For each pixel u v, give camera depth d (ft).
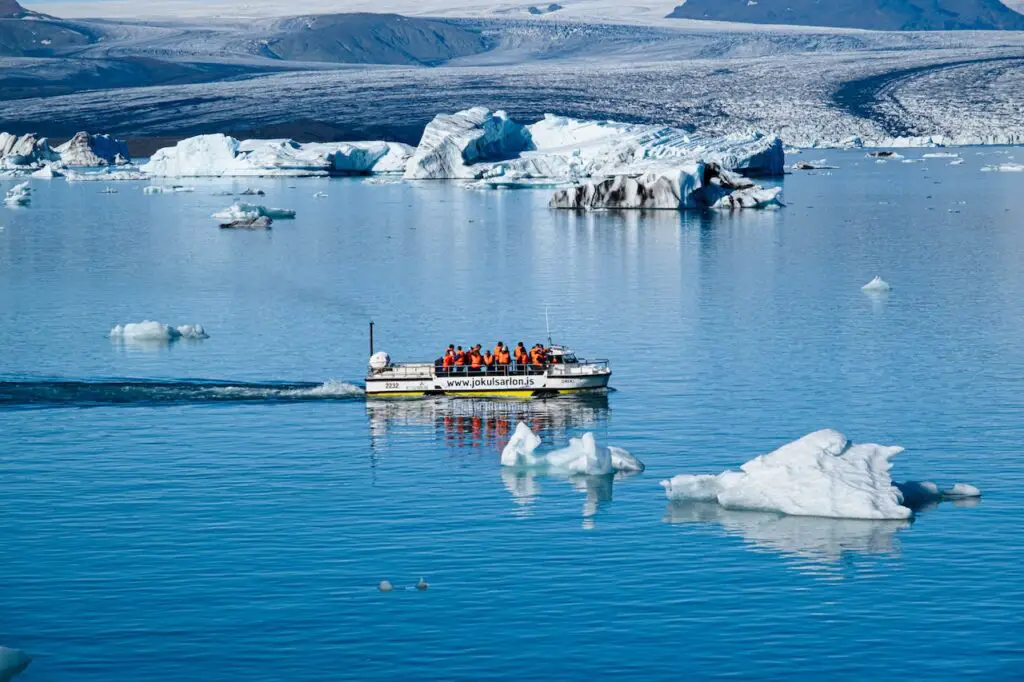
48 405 465.47
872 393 477.77
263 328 640.99
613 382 502.79
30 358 562.25
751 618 266.77
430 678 242.37
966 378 502.79
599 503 344.69
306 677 243.19
